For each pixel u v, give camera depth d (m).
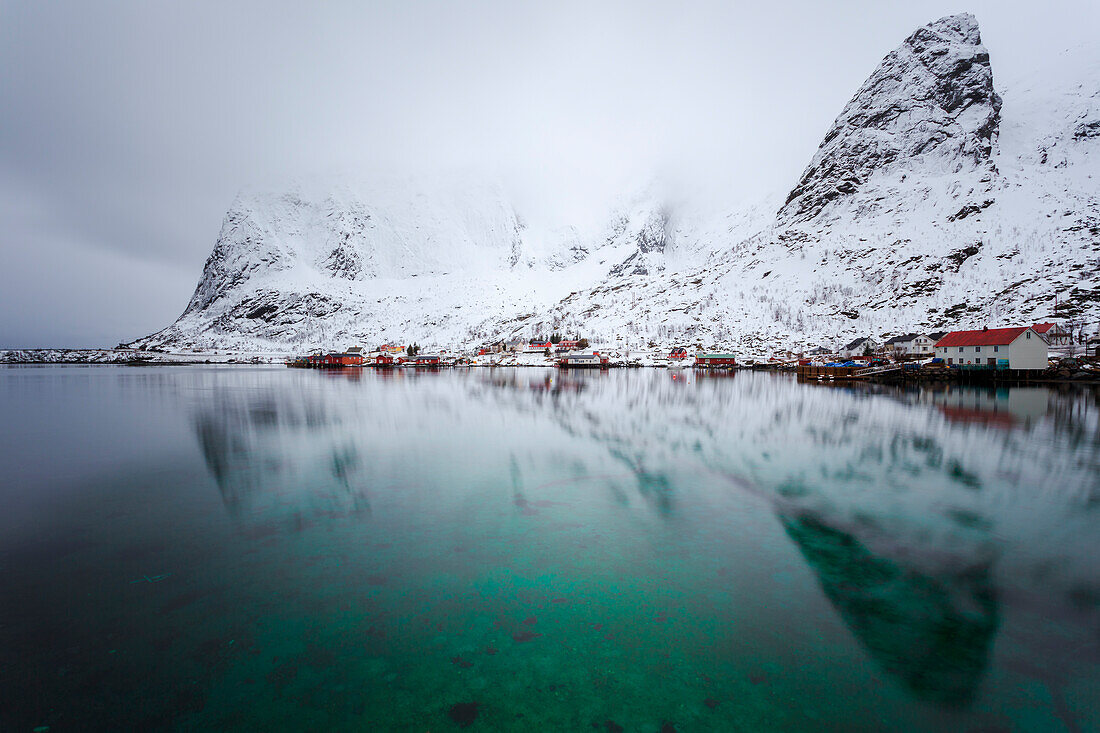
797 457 21.53
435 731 6.59
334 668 7.81
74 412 37.84
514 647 8.30
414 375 96.94
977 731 6.52
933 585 10.19
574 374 96.06
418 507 15.16
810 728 6.57
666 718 6.77
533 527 13.48
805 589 10.07
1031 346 64.56
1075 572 10.73
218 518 14.27
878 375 69.50
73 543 12.51
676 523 13.70
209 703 7.08
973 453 22.12
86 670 7.74
